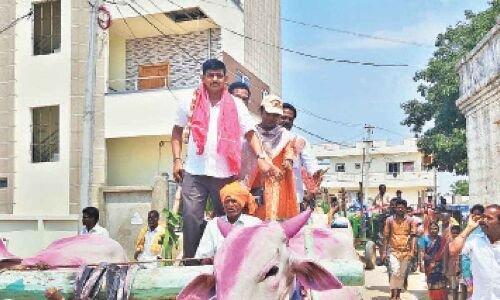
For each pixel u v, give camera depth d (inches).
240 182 186.4
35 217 580.7
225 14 789.9
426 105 1127.6
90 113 501.7
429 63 1042.1
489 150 560.1
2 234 585.9
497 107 530.0
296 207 191.9
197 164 181.5
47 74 743.1
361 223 759.7
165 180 611.8
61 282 140.5
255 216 185.5
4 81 754.8
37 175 740.7
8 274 142.7
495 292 249.3
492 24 947.3
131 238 623.8
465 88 640.4
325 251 188.2
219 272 116.5
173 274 138.8
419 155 2031.3
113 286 137.1
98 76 727.1
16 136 751.1
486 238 254.5
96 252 168.6
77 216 571.2
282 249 122.7
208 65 179.8
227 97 182.1
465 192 1820.9
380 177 2066.9
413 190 2047.2
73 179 725.9
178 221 360.5
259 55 955.3
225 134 178.2
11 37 754.8
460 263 378.3
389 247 472.4
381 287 543.8
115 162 749.3
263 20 983.6
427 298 488.4
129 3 722.2
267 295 116.4
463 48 994.7
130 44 795.4
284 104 250.4
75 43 734.5
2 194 747.4
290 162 193.9
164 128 706.2
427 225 506.6
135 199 626.2
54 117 751.1
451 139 992.2
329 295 183.0
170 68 784.9
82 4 737.0
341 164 2148.1
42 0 747.4
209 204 209.5
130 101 719.7
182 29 776.3
